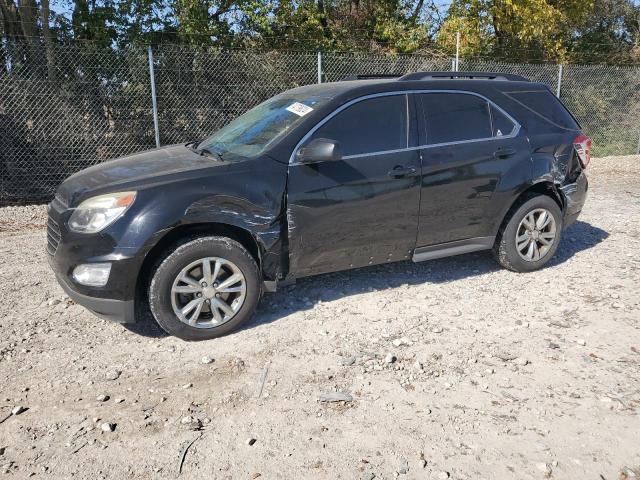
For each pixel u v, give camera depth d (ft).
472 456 9.25
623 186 33.04
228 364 12.10
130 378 11.59
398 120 14.87
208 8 40.29
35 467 9.04
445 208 15.42
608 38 67.41
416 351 12.60
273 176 13.21
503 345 12.87
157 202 12.25
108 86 31.19
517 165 16.20
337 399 10.75
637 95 46.14
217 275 12.91
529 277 17.07
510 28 51.24
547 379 11.44
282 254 13.66
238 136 15.21
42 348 12.81
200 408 10.57
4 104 29.32
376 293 15.84
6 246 20.93
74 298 12.60
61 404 10.72
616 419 10.14
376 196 14.37
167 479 8.77
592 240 20.89
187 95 33.19
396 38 49.60
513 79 17.31
